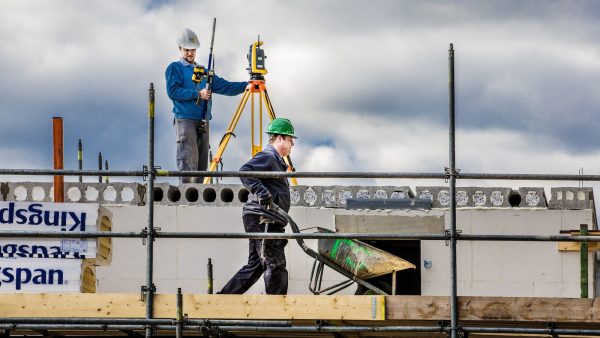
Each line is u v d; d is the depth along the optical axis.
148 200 15.59
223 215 19.97
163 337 17.12
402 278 20.00
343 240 16.91
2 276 15.73
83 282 16.08
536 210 19.86
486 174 15.46
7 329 15.46
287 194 16.52
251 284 16.69
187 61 20.83
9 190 20.41
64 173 15.53
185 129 20.64
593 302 15.11
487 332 15.13
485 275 19.77
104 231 15.95
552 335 15.48
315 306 15.31
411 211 19.86
